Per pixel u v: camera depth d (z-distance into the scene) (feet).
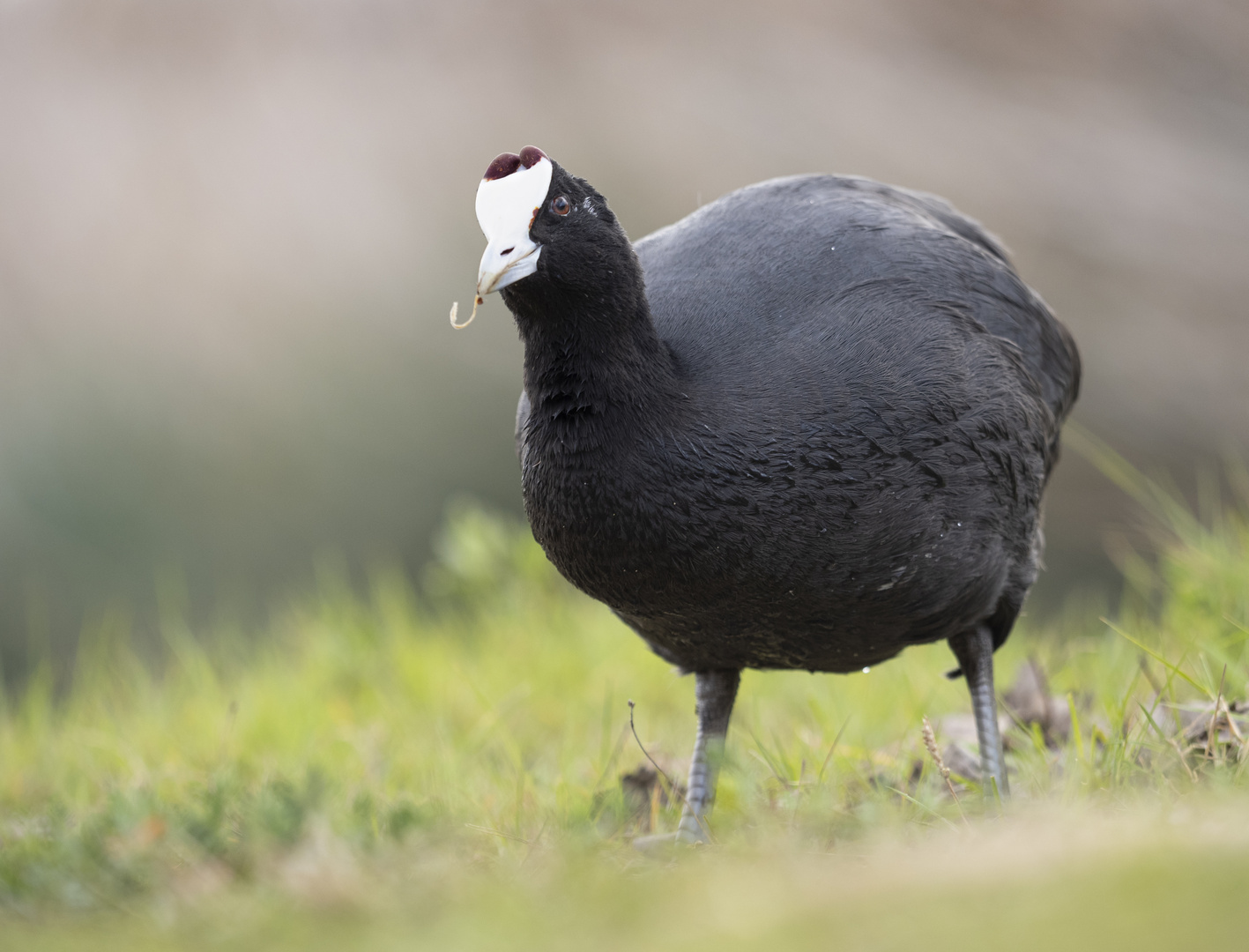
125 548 63.77
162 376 66.80
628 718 32.12
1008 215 62.95
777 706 30.91
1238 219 62.23
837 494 19.58
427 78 72.64
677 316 21.01
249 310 67.92
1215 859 12.10
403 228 68.59
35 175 70.74
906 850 15.61
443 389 65.72
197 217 69.77
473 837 18.86
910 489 20.11
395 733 30.66
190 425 65.98
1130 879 11.91
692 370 20.03
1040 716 25.34
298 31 74.13
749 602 20.07
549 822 20.77
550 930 12.78
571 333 19.04
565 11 71.97
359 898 14.08
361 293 67.77
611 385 19.03
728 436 19.26
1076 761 19.58
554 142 68.69
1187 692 24.25
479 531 40.11
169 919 14.42
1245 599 26.35
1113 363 59.72
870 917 12.04
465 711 32.37
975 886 12.42
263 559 63.98
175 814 17.95
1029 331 23.44
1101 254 61.98
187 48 74.02
